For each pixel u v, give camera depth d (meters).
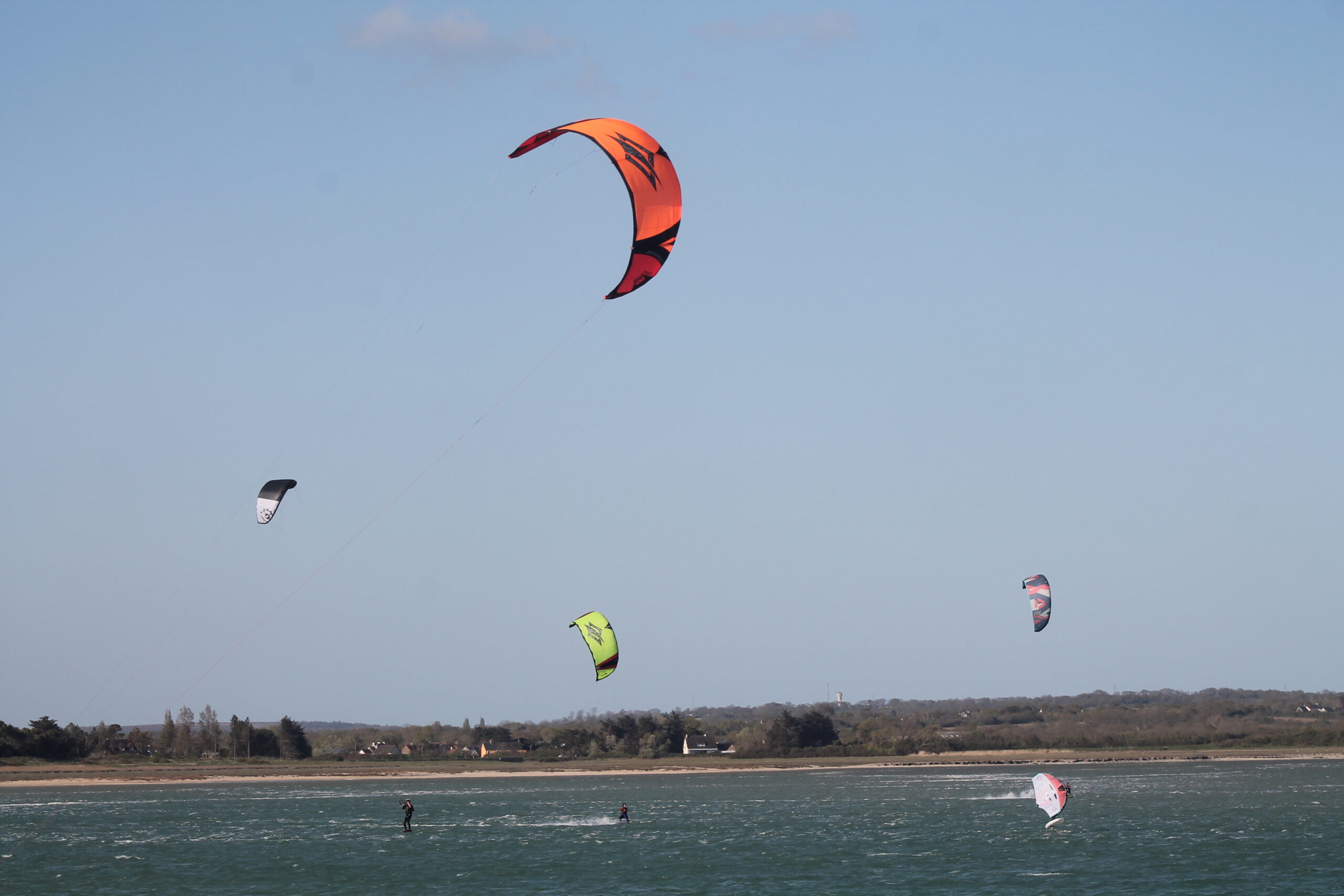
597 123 40.88
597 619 66.00
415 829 89.12
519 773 190.00
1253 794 116.81
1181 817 92.62
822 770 193.75
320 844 79.69
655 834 84.06
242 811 108.25
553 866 67.31
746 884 60.72
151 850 77.00
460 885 61.22
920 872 64.19
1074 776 158.75
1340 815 93.44
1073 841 76.81
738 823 92.56
